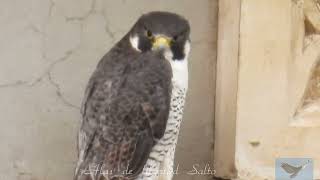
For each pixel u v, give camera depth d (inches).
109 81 306.2
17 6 335.3
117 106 300.5
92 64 341.4
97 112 304.0
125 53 311.9
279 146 326.0
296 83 327.9
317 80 333.1
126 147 298.2
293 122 327.3
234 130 326.0
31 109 337.1
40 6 337.1
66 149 339.3
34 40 337.1
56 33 338.6
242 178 324.8
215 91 348.5
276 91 323.9
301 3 325.4
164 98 299.0
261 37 321.4
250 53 321.4
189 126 349.4
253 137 323.9
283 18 322.0
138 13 344.8
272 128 324.8
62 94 339.3
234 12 326.6
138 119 298.7
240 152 324.2
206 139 350.0
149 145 298.5
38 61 337.4
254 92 322.7
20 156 336.5
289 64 324.5
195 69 349.4
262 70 322.7
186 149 349.4
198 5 349.4
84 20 340.8
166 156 307.1
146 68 302.8
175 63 306.3
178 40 305.1
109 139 299.4
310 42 329.1
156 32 304.0
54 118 338.6
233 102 327.0
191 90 349.1
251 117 323.3
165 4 346.6
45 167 338.0
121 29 343.6
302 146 327.9
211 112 350.0
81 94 340.5
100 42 342.0
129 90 301.1
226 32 335.0
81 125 312.0
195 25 349.1
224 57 336.8
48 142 338.3
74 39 340.2
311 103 332.2
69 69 339.6
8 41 335.0
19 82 336.2
